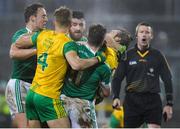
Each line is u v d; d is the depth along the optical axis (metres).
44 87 20.52
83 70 20.47
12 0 56.72
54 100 20.52
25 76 23.03
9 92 23.23
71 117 21.14
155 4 58.00
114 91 26.03
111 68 22.02
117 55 22.52
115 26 51.81
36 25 22.55
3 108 42.88
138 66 25.95
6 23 52.12
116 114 32.00
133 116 26.23
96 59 20.52
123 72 26.03
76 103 21.14
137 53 26.11
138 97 26.09
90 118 21.27
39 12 22.52
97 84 21.31
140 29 26.05
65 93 21.11
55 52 20.38
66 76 21.06
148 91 25.92
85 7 56.19
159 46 52.09
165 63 26.16
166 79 26.05
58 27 20.75
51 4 56.09
